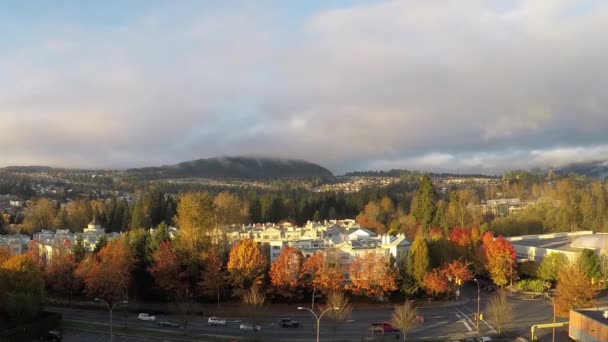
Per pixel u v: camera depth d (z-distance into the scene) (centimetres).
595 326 11562
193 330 13338
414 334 12962
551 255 18762
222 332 13125
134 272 16775
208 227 17562
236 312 15212
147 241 17275
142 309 15900
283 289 15950
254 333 12925
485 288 18725
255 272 16062
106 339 12594
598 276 17500
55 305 16350
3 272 13762
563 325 13125
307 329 13450
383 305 16088
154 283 16588
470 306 16062
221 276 16062
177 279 15988
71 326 13725
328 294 15088
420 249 16588
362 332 13150
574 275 14312
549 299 16738
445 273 16625
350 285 16325
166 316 14888
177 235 17812
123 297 15725
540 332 13125
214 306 15925
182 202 17700
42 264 18675
